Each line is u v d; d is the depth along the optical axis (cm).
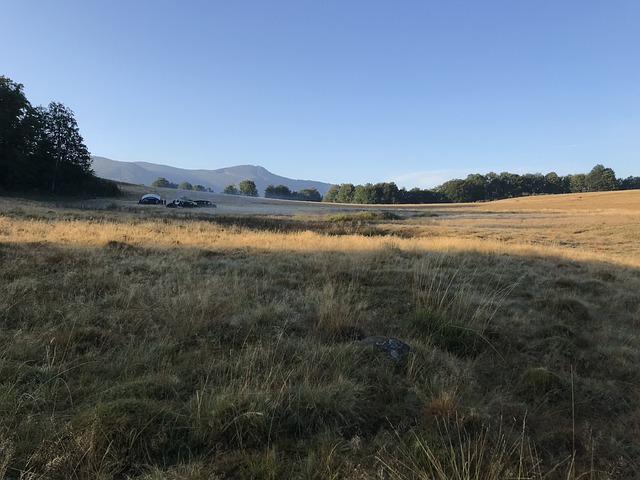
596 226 2817
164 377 356
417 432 313
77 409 304
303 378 379
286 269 892
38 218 1894
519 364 463
